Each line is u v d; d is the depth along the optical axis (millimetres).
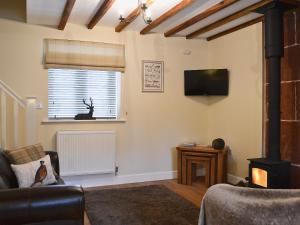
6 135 3943
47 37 4242
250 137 4238
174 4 3479
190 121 5098
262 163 3166
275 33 3158
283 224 1409
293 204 1428
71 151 4242
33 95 4184
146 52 4793
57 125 4293
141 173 4816
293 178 3471
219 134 4926
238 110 4477
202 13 3750
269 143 3277
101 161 4422
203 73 4871
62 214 1696
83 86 4523
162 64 4898
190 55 5066
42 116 4227
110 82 4684
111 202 3676
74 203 1712
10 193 1648
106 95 4664
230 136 4656
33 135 3756
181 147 4633
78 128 4406
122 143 4680
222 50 4820
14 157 2793
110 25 4441
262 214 1454
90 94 4566
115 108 4727
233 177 4559
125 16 3938
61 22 3996
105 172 4457
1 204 1596
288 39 3533
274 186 3059
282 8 3172
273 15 3164
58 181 2936
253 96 4168
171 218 3158
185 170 4594
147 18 3602
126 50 4672
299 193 1551
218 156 4336
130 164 4738
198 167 5141
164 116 4938
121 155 4676
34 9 3607
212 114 5109
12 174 2695
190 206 3531
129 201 3717
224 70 4691
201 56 5137
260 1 3291
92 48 4418
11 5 4102
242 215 1495
